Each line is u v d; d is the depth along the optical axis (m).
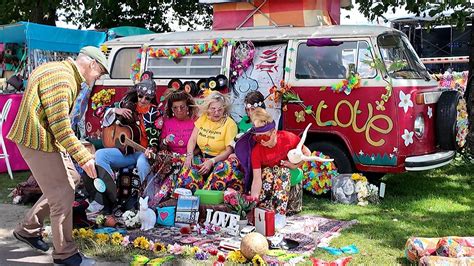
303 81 6.71
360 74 6.43
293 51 6.89
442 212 5.97
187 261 4.32
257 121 5.12
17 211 6.12
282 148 5.30
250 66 7.23
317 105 6.61
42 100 3.84
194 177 5.74
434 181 7.69
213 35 7.60
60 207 4.03
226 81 7.10
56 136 3.85
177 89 6.83
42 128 3.90
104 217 5.34
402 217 5.75
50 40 9.51
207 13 14.65
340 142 6.66
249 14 8.12
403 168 6.27
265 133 5.12
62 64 3.96
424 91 6.55
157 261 4.21
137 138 5.72
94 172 3.95
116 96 7.93
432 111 6.70
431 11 8.99
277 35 7.09
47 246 4.63
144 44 7.93
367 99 6.34
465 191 7.04
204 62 7.44
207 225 5.19
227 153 5.73
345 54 6.59
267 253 4.34
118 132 5.66
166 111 6.04
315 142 6.77
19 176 8.34
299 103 6.72
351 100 6.42
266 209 5.01
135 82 7.80
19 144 3.97
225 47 7.30
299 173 5.66
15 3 12.12
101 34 10.38
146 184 5.72
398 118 6.21
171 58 7.62
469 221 5.56
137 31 11.35
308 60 6.79
